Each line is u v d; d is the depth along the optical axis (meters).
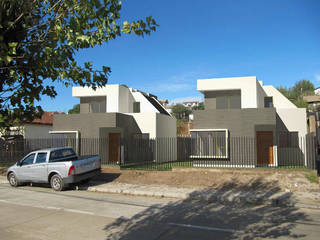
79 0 3.81
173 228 5.84
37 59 3.51
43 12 3.85
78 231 5.66
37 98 3.63
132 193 10.22
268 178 11.78
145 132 21.20
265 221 6.42
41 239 5.19
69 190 11.17
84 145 18.50
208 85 19.17
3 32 3.04
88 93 22.59
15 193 10.47
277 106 20.98
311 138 12.84
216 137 16.42
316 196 8.87
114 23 3.92
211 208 7.88
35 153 11.84
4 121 3.26
